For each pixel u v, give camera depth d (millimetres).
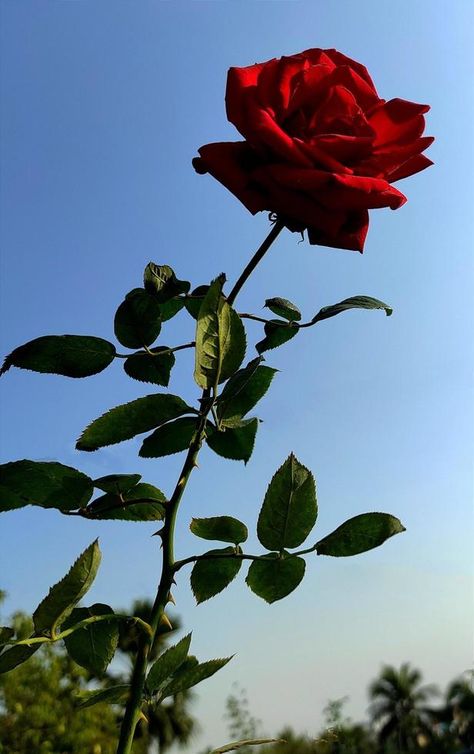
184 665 263
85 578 211
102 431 254
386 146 279
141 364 281
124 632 250
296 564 256
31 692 3637
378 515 242
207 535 273
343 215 262
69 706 3662
